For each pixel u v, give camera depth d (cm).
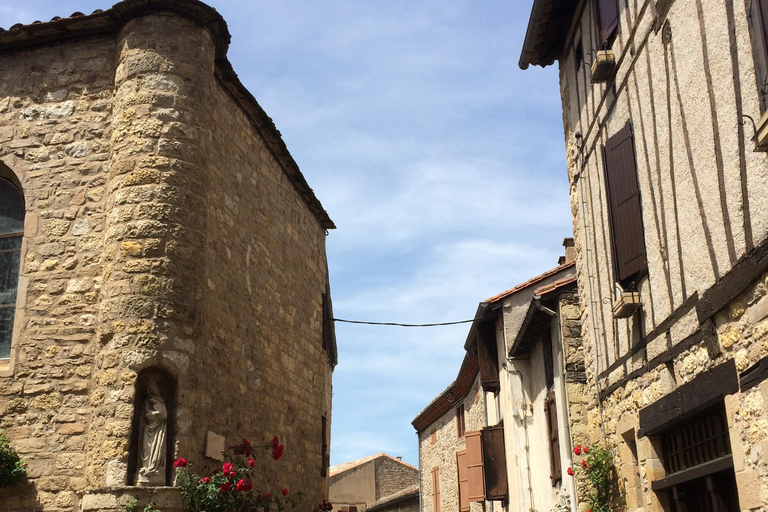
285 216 1316
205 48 996
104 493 792
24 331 917
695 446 726
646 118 792
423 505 2850
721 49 619
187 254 898
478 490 1614
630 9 834
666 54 735
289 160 1305
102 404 838
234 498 854
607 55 886
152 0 965
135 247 880
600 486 941
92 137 973
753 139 568
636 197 818
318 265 1488
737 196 598
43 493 858
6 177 1012
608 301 927
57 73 1007
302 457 1300
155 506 789
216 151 1046
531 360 1433
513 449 1471
